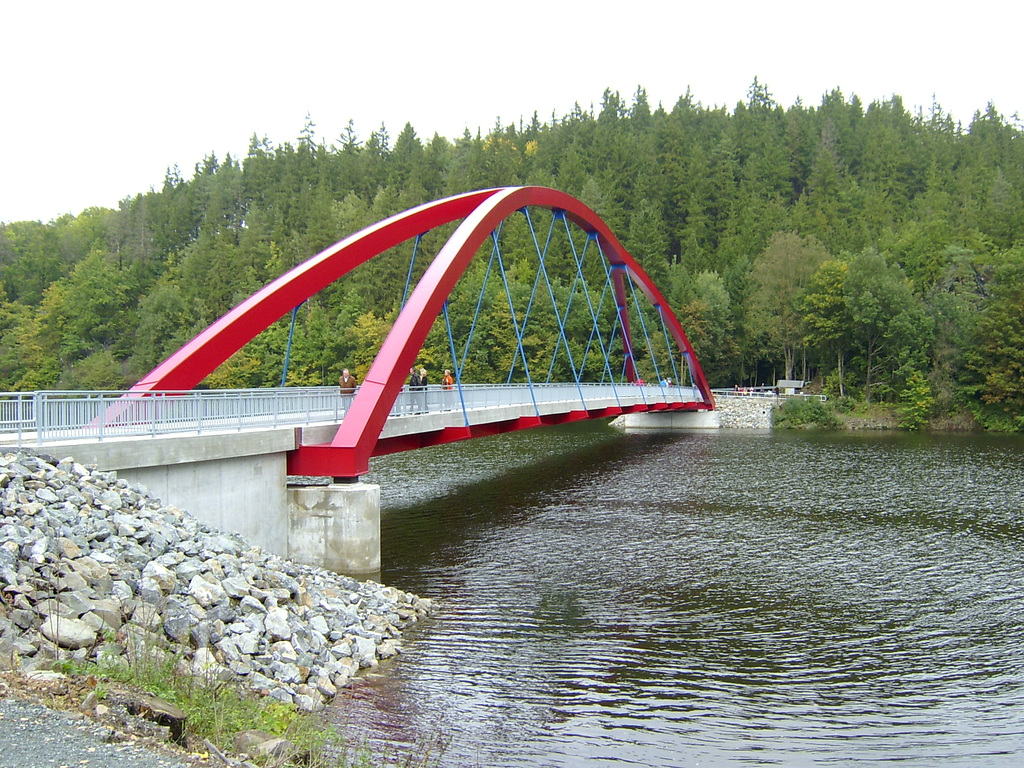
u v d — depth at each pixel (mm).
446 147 141125
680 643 14391
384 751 9492
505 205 30422
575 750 10102
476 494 31672
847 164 124875
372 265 86625
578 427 69250
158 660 9039
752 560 20734
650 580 18672
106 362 82000
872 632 15188
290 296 23000
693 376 65250
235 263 93250
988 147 128500
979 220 90375
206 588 11242
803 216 97250
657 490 32750
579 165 103812
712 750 10281
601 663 13234
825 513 27500
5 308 92438
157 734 7180
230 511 17047
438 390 25922
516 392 33125
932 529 24812
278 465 18656
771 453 46781
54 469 12297
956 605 16969
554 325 77750
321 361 76562
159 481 15273
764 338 81375
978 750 10445
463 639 14086
